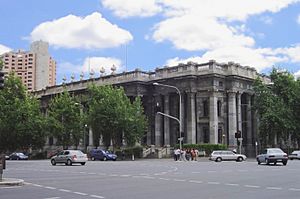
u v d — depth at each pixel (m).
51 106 87.75
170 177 27.14
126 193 17.83
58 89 101.19
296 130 73.94
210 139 73.19
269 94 74.38
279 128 71.31
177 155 62.69
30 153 92.38
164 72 80.00
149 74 84.31
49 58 133.62
